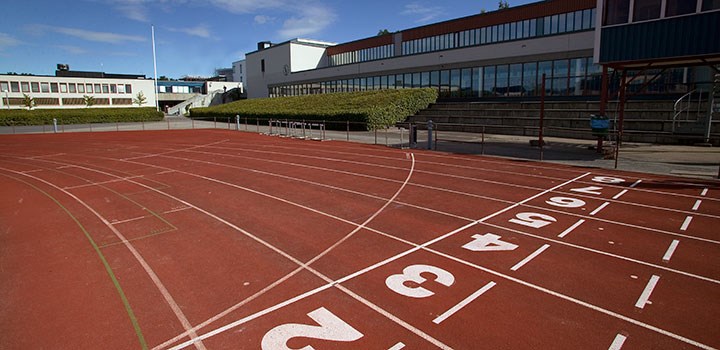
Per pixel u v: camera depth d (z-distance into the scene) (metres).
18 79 68.81
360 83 48.72
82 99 74.38
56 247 8.60
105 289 6.64
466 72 37.34
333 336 5.19
